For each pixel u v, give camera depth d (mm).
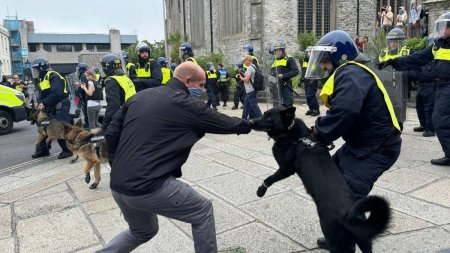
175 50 31703
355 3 25234
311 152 2867
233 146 8141
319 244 3627
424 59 5406
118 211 4895
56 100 8164
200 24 32688
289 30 24844
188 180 5855
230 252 3646
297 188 5156
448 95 5641
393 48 8211
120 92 5941
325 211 2627
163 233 4156
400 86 2977
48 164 7902
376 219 2410
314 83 10828
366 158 2932
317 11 25109
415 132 8430
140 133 2674
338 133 2777
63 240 4180
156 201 2703
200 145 8422
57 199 5516
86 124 10227
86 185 6090
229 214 4496
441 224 3920
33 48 77250
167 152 2686
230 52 28250
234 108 15156
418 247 3508
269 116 2953
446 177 5285
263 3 24609
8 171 7648
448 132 5695
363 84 2758
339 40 2986
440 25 5527
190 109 2717
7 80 20047
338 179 2730
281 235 3916
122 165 2691
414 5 16047
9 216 4988
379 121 2873
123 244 3043
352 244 2617
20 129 13578
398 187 4992
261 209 4574
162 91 2807
